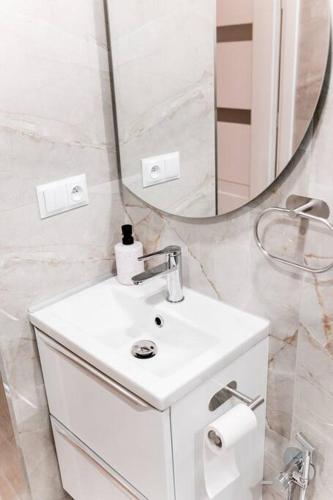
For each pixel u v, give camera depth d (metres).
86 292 1.50
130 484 1.32
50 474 1.65
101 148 1.43
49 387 1.48
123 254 1.47
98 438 1.36
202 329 1.27
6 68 1.18
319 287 1.12
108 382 1.18
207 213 1.29
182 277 1.46
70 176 1.38
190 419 1.15
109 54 1.36
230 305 1.36
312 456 1.30
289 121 1.03
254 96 1.08
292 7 0.96
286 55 0.99
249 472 1.41
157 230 1.48
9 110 1.21
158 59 1.25
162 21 1.21
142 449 1.20
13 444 1.62
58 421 1.52
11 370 1.43
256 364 1.28
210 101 1.18
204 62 1.16
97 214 1.49
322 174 1.03
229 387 1.23
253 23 1.03
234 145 1.16
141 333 1.44
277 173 1.09
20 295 1.38
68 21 1.25
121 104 1.39
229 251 1.30
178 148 1.29
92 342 1.25
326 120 0.99
